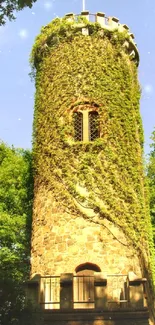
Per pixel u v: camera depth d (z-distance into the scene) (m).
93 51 18.31
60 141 16.84
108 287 14.02
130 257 14.84
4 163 28.16
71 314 12.03
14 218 25.69
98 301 12.20
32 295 12.34
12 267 24.78
